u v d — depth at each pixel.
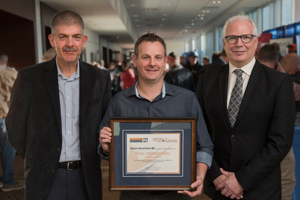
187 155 1.38
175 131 1.38
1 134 3.33
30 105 1.58
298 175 2.31
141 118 1.36
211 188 1.69
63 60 1.57
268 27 11.84
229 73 1.65
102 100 1.70
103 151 1.51
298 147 2.27
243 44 1.51
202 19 16.33
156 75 1.43
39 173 1.56
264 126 1.52
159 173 1.39
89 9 7.66
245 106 1.52
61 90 1.64
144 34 1.46
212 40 21.16
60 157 1.62
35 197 1.55
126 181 1.38
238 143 1.54
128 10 12.87
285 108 1.46
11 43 5.93
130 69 6.87
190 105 1.53
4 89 3.47
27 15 5.60
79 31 1.54
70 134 1.64
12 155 3.39
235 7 12.85
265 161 1.43
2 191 3.24
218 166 1.60
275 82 1.50
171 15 14.68
